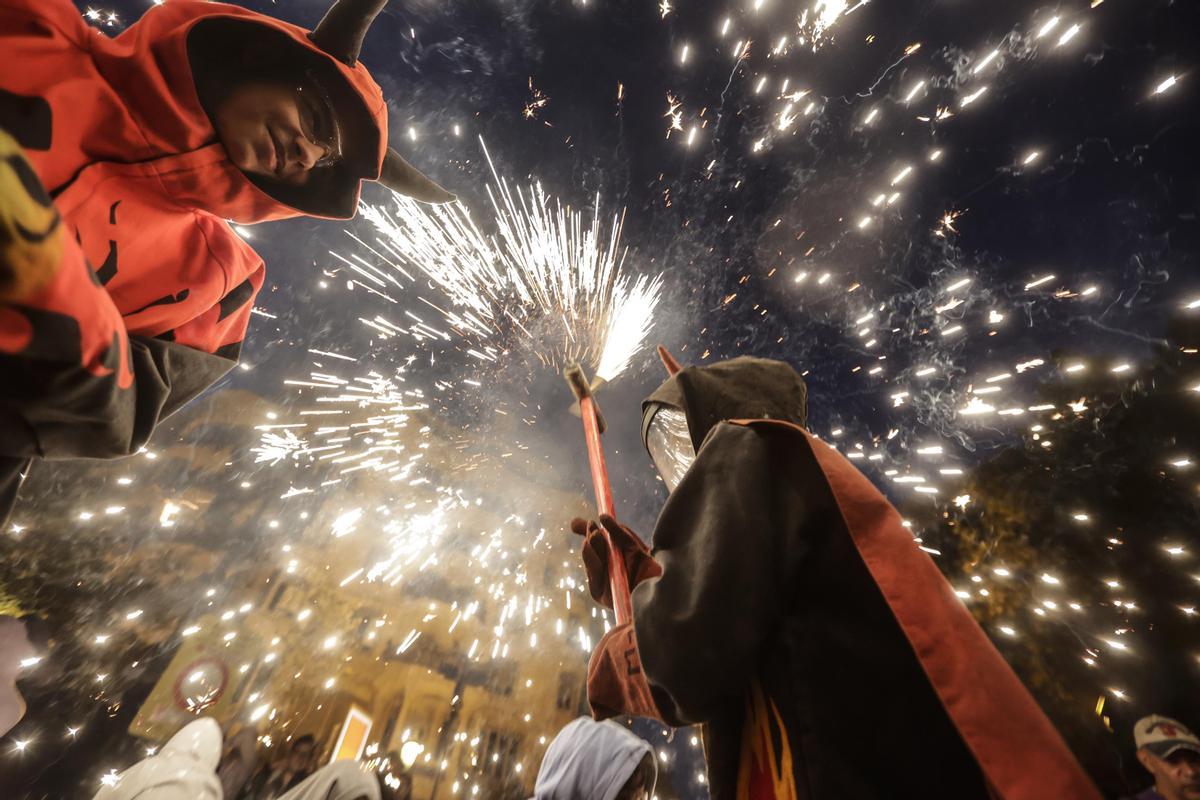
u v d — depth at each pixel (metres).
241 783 5.07
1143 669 3.49
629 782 2.32
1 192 0.45
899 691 0.73
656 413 1.31
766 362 1.22
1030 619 4.18
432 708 11.89
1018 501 5.20
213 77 1.07
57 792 6.04
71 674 6.93
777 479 0.90
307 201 1.31
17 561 6.97
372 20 1.22
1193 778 2.31
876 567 0.74
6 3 0.87
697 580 0.79
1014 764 0.59
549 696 13.06
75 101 0.93
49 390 0.61
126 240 1.03
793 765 0.72
